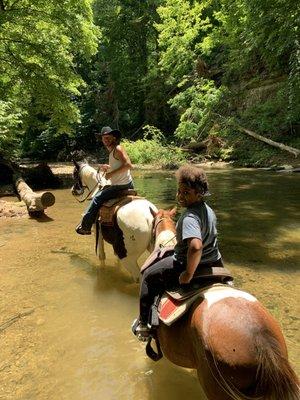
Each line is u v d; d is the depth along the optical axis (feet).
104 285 19.60
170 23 86.94
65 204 40.19
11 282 20.03
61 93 59.31
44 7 56.80
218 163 71.51
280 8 50.62
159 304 10.88
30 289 19.17
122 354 13.69
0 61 58.03
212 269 10.09
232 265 21.77
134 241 17.89
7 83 59.16
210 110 82.28
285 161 63.46
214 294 9.21
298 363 12.64
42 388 11.94
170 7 85.56
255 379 7.33
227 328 7.88
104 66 111.86
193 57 91.45
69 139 106.11
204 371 8.21
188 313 9.45
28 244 26.45
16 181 48.49
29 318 16.29
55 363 13.20
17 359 13.46
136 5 108.06
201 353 8.34
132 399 11.43
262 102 77.00
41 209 34.01
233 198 39.55
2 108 57.41
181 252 10.45
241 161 69.15
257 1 52.80
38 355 13.67
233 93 82.79
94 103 109.91
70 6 58.13
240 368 7.43
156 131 89.10
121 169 19.34
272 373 7.21
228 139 75.61
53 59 57.82
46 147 106.32
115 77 108.99
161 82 98.43
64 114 60.13
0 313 16.75
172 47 87.86
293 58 62.28
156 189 47.19
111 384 12.12
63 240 27.27
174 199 40.09
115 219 18.58
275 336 7.86
